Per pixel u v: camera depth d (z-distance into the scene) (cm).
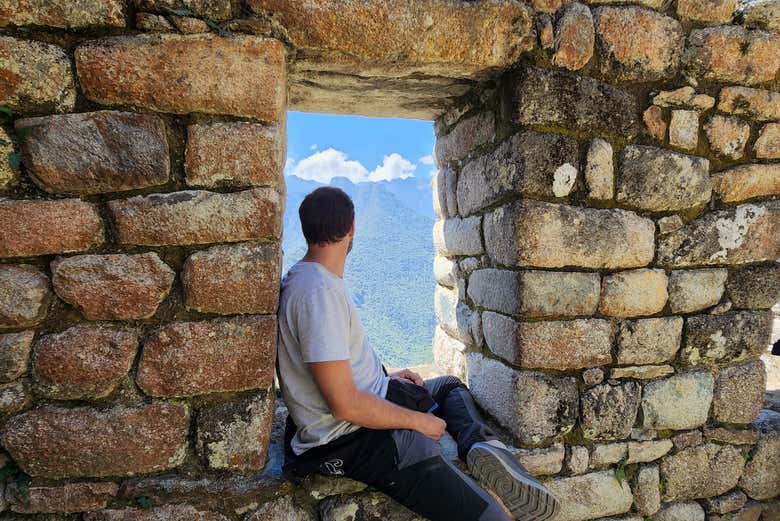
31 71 127
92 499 141
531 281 171
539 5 161
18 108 128
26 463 137
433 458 149
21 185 131
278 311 152
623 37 169
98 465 141
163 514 144
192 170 139
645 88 177
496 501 150
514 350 177
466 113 207
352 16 144
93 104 132
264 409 150
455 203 229
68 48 129
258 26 137
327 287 142
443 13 151
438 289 278
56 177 132
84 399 139
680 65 177
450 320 254
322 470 150
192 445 147
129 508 144
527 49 162
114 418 140
